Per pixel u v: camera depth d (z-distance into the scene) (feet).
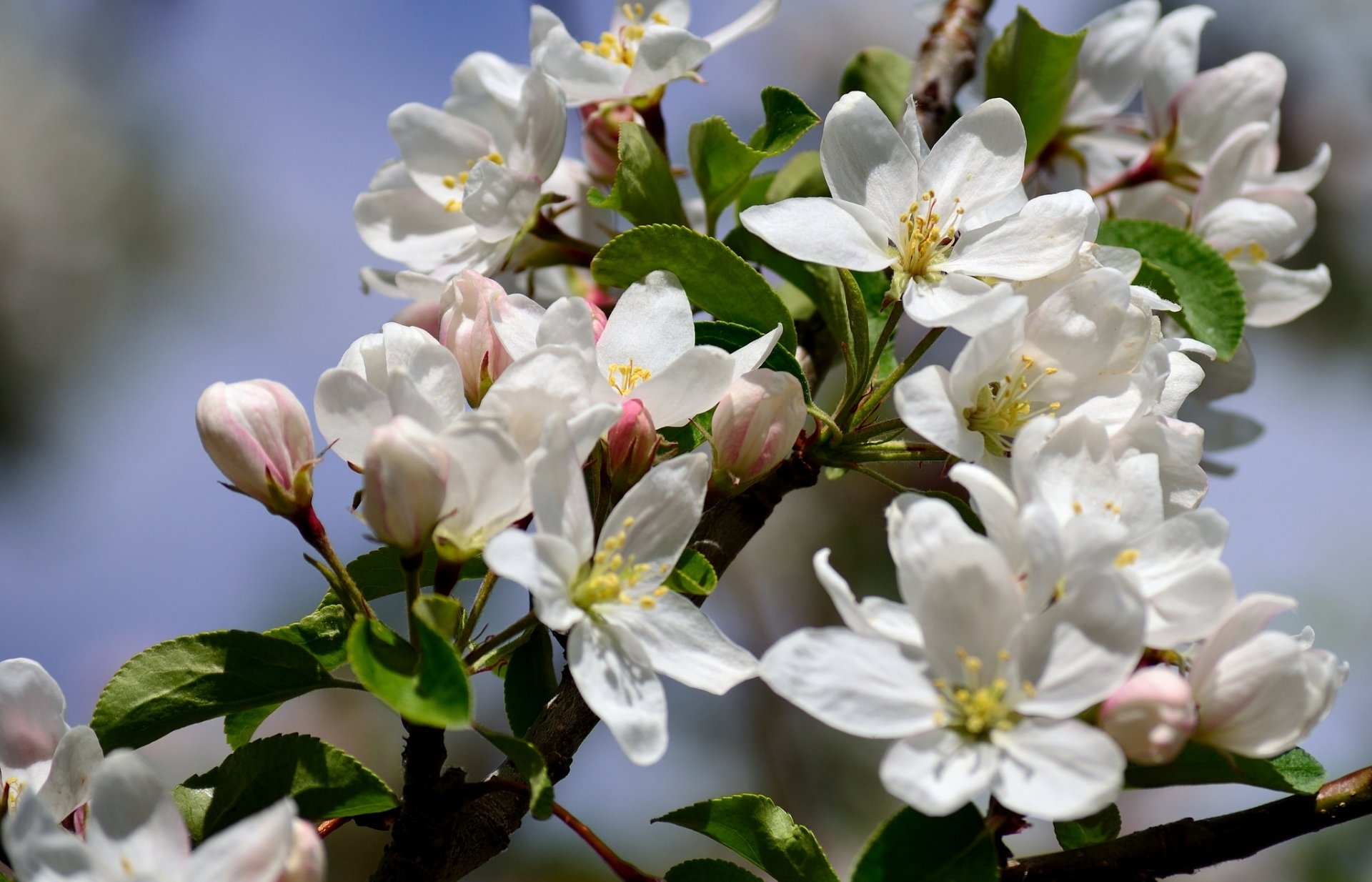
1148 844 1.92
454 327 2.01
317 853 1.82
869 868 1.87
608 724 1.88
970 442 1.94
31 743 1.95
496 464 1.90
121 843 1.82
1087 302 1.97
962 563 1.86
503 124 2.26
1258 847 1.92
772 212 1.99
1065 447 1.93
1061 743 1.85
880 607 1.88
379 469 1.89
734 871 1.97
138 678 1.97
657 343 2.01
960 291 1.99
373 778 1.94
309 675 1.98
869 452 2.04
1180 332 2.19
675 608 1.91
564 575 1.89
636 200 2.14
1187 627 1.89
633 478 1.97
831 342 2.22
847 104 2.01
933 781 1.85
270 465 1.94
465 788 1.93
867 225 2.00
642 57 2.17
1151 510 1.92
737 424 1.99
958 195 2.01
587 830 1.96
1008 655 1.86
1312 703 1.89
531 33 2.21
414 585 1.90
